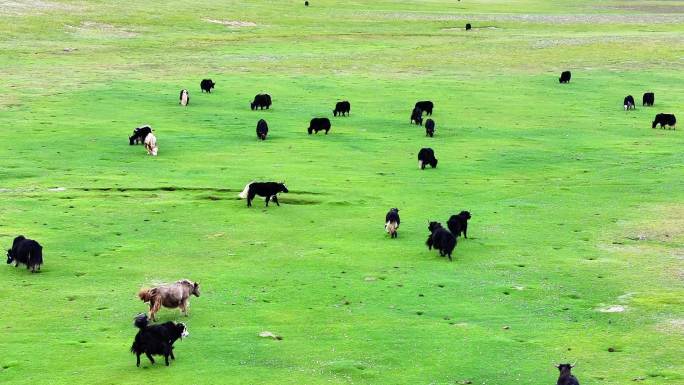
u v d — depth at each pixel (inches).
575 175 2241.6
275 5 6397.6
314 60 4264.3
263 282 1343.5
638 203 1929.1
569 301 1273.4
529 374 999.0
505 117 3078.2
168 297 1165.7
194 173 2133.4
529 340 1107.9
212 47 4591.5
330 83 3651.6
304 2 6697.8
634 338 1115.3
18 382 961.5
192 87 3457.2
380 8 6781.5
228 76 3750.0
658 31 5575.8
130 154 2357.3
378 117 3019.2
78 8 5339.6
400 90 3538.4
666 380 979.3
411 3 7357.3
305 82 3661.4
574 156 2488.9
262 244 1563.7
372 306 1239.5
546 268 1439.5
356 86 3597.4
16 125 2677.2
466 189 2054.6
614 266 1453.0
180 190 1958.7
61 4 5378.9
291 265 1439.5
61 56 4087.1
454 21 6043.3
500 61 4360.2
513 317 1203.2
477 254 1521.9
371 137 2689.5
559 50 4670.3
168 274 1374.3
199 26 5265.8
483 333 1130.7
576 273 1411.2
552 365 1024.9
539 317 1203.9
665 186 2103.8
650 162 2409.0
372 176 2161.7
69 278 1343.5
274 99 3282.5
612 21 6353.3
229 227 1675.7
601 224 1743.4
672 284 1350.9
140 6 5693.9
